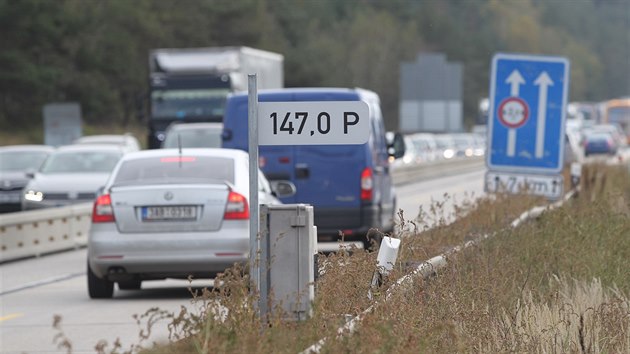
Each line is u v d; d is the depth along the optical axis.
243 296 25.97
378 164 63.22
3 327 40.22
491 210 56.81
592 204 56.22
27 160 109.56
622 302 34.56
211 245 45.81
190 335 24.36
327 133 28.80
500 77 63.16
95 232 46.41
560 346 29.75
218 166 48.25
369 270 31.33
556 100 62.72
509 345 28.83
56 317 22.80
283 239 27.69
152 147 137.75
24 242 70.94
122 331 38.75
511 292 36.69
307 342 24.95
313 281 27.91
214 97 137.25
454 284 33.03
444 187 148.12
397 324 26.30
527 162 62.97
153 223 46.16
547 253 42.88
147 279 47.50
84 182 85.44
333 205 60.38
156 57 139.50
